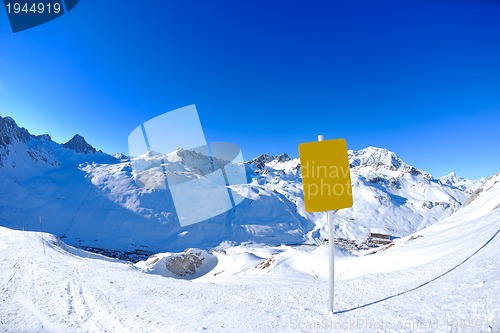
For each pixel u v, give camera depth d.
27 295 11.30
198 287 11.06
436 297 4.37
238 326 4.93
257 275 33.28
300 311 5.17
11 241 33.09
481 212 35.25
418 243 22.50
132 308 7.88
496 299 3.60
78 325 7.24
